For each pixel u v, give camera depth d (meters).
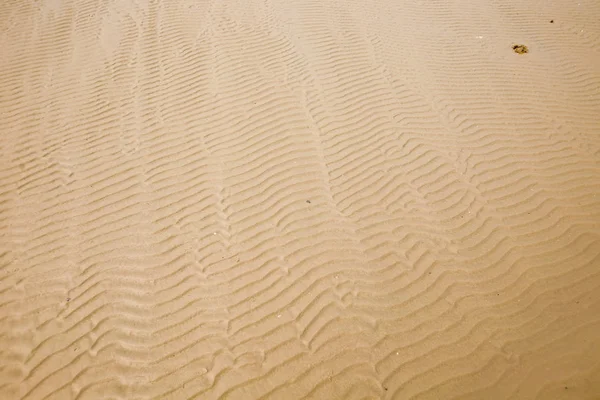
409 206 5.66
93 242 5.23
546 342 4.28
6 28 9.53
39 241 5.23
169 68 8.18
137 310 4.56
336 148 6.53
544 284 4.77
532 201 5.70
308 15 9.97
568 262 4.97
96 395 3.94
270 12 10.04
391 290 4.74
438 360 4.17
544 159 6.35
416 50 8.88
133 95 7.55
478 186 5.93
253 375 4.07
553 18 10.23
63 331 4.38
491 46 9.10
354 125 6.94
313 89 7.67
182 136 6.73
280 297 4.68
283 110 7.20
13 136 6.77
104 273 4.90
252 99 7.43
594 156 6.39
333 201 5.73
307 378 4.05
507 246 5.16
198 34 9.17
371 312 4.54
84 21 9.72
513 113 7.24
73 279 4.85
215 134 6.76
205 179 6.04
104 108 7.29
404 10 10.43
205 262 5.01
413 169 6.19
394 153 6.44
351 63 8.36
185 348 4.25
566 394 3.91
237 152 6.45
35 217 5.53
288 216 5.54
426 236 5.29
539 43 9.24
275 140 6.65
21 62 8.44
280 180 6.02
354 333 4.37
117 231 5.36
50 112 7.23
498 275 4.87
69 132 6.84
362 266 4.97
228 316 4.51
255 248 5.16
